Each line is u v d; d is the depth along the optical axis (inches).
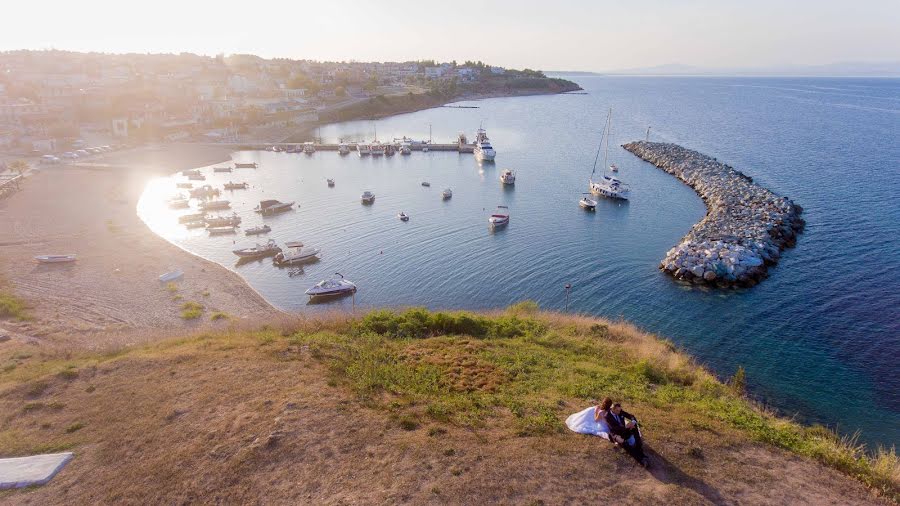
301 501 475.5
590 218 2588.6
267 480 506.0
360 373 736.3
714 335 1427.2
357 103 7514.8
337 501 470.6
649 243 2218.3
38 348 981.8
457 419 610.9
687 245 1993.1
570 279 1851.6
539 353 896.3
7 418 637.9
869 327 1446.9
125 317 1421.0
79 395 689.0
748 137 5044.3
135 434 591.2
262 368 751.7
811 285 1734.7
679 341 1396.4
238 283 1812.3
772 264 1913.1
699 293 1711.4
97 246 2053.4
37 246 2017.7
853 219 2407.7
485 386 722.8
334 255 2144.4
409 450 541.3
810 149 4281.5
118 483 512.1
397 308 1632.6
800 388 1174.3
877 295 1642.5
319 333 950.4
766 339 1398.9
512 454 535.5
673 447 565.9
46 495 497.4
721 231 2169.0
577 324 1137.4
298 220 2625.5
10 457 554.9
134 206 2704.2
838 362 1277.1
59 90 5625.0
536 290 1769.2
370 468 515.8
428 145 4722.0
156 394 679.7
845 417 1075.3
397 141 5032.0
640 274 1886.1
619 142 4913.9
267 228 2440.9
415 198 3029.0
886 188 2950.3
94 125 5068.9
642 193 3075.8
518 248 2175.2
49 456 550.6
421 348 882.8
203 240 2319.1
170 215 2662.4
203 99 6417.3
